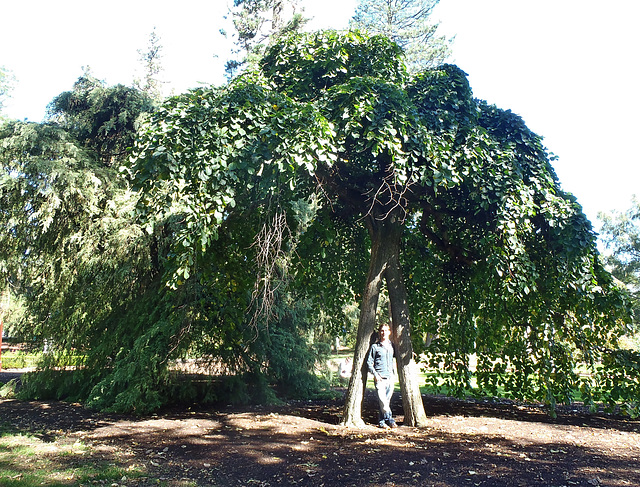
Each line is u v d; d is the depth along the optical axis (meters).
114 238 8.28
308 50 6.38
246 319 8.74
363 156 6.85
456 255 7.73
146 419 7.00
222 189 5.30
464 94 6.57
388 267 6.94
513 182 6.12
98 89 10.51
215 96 5.55
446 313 8.34
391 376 6.65
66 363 9.33
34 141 8.95
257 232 6.97
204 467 4.32
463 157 6.09
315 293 8.34
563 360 6.98
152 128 5.14
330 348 10.80
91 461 4.44
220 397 8.71
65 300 9.20
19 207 9.05
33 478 3.82
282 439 5.50
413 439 5.53
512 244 6.04
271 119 5.26
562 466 4.33
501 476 4.01
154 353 7.64
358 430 6.12
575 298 6.71
